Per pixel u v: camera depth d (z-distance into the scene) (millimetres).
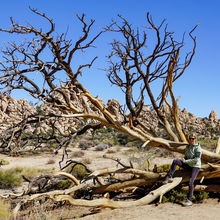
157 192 5785
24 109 7578
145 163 14211
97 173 6656
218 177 6270
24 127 7668
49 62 7676
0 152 7438
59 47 7645
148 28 8742
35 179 6809
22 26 7395
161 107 8805
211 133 61344
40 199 6746
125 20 8969
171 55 7980
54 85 7887
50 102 7805
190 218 4441
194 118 95250
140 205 5734
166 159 19750
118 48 9273
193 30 8266
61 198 5492
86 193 7121
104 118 7625
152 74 9086
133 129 7289
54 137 8461
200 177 6266
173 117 8188
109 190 6855
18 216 5566
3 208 5797
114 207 5676
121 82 9180
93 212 5918
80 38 7496
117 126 7367
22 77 7586
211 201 5648
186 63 8438
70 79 7156
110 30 9109
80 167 14547
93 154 29531
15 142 7547
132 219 4668
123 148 35094
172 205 5504
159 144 7246
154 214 4867
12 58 7566
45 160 25000
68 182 8914
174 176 6324
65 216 5891
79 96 7211
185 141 7824
